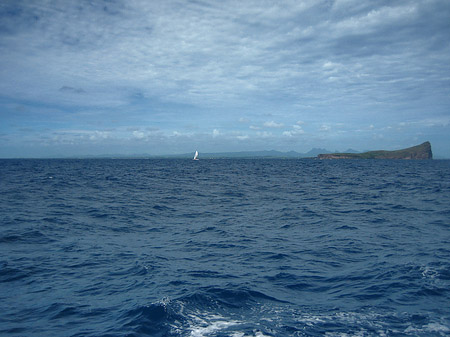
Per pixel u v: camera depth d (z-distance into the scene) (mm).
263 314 7816
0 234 16125
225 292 9109
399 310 7910
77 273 10977
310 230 17562
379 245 14062
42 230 17234
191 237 16391
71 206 25859
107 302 8641
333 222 19438
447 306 8070
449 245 13750
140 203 28203
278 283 9930
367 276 10312
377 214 21828
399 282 9656
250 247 14305
